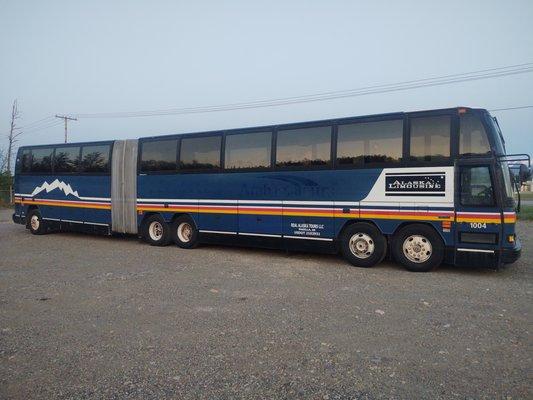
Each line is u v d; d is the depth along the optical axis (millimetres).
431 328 5461
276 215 10734
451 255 8711
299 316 5980
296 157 10422
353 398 3729
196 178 12203
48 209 15977
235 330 5426
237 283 8039
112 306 6516
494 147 8359
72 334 5324
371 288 7625
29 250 12367
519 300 6781
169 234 12969
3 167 40219
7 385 4016
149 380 4090
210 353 4711
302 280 8305
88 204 14719
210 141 11953
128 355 4672
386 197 9258
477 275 8727
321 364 4410
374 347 4848
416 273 8930
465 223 8516
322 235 10062
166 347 4891
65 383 4043
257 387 3941
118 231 13984
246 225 11250
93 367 4383
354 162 9609
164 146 12914
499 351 4711
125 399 3742
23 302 6754
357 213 9570
